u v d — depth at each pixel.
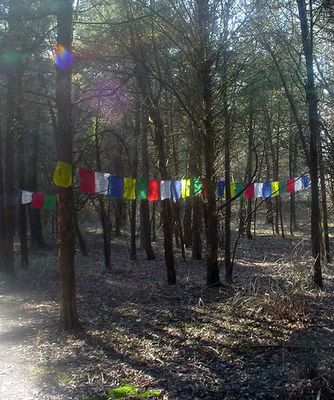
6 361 6.48
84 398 5.25
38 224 22.00
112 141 19.20
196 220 17.36
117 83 11.59
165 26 10.51
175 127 17.69
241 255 18.42
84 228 30.11
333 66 12.01
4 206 13.98
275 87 11.23
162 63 11.06
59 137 7.46
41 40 8.95
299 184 14.53
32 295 11.35
